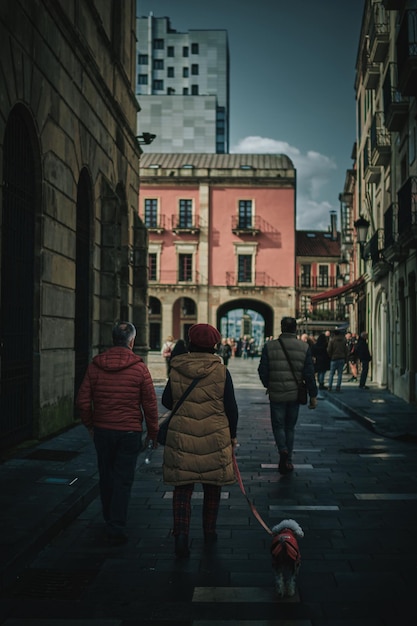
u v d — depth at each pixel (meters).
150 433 5.35
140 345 18.30
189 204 54.12
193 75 112.69
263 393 20.28
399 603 3.88
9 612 3.77
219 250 53.94
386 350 21.00
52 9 9.86
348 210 39.56
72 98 11.27
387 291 20.50
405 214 15.02
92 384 5.30
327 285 67.69
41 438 9.57
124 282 17.03
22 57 8.68
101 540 5.18
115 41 15.43
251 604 3.87
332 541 5.13
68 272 11.02
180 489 4.81
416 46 13.88
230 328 85.31
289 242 53.78
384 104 19.14
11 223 8.79
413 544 5.06
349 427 12.21
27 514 5.46
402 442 10.31
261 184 53.84
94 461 7.93
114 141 14.97
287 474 7.77
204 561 4.65
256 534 5.33
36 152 9.51
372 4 21.83
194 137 102.25
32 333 9.52
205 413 4.73
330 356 19.28
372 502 6.42
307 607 3.82
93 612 3.77
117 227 13.77
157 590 4.10
